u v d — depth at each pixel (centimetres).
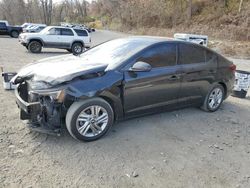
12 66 1011
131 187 308
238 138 464
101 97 403
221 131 487
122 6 7119
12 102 552
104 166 342
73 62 447
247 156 405
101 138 415
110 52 474
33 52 1605
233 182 336
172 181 325
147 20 6028
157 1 6022
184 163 366
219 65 571
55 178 312
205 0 5022
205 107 574
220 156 395
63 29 1677
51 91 366
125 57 433
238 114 599
